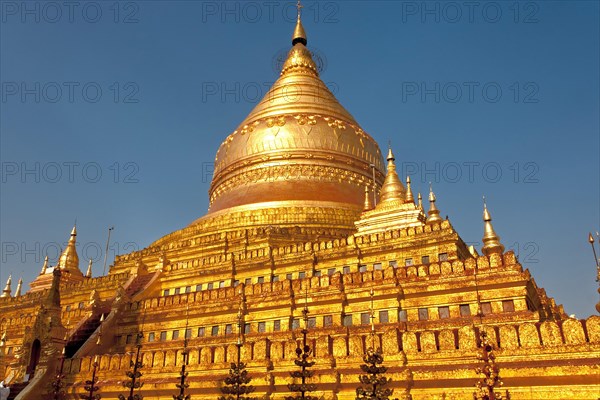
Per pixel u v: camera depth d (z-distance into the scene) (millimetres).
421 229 40656
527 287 31547
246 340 36875
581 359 23000
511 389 23547
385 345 26875
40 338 36812
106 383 32719
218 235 52875
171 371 31641
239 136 66812
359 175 63562
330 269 42969
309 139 62750
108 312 46062
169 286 49969
